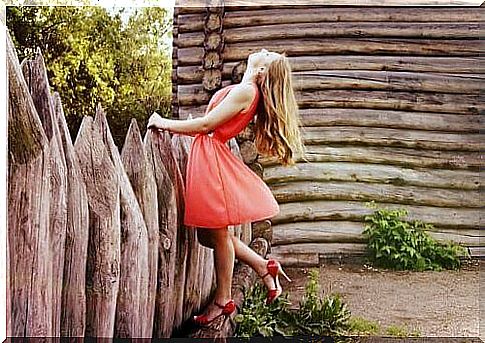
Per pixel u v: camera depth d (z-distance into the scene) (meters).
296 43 4.90
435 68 4.82
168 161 3.00
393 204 4.82
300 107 4.91
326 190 4.86
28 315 1.91
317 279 4.53
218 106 3.18
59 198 1.98
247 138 4.75
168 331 2.87
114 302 2.22
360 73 4.87
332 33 4.88
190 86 4.94
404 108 4.84
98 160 2.25
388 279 4.52
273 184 4.86
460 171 4.79
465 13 4.80
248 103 3.25
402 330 3.94
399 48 4.84
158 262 2.75
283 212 4.86
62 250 2.00
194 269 3.28
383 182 4.83
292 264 4.72
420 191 4.80
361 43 4.86
